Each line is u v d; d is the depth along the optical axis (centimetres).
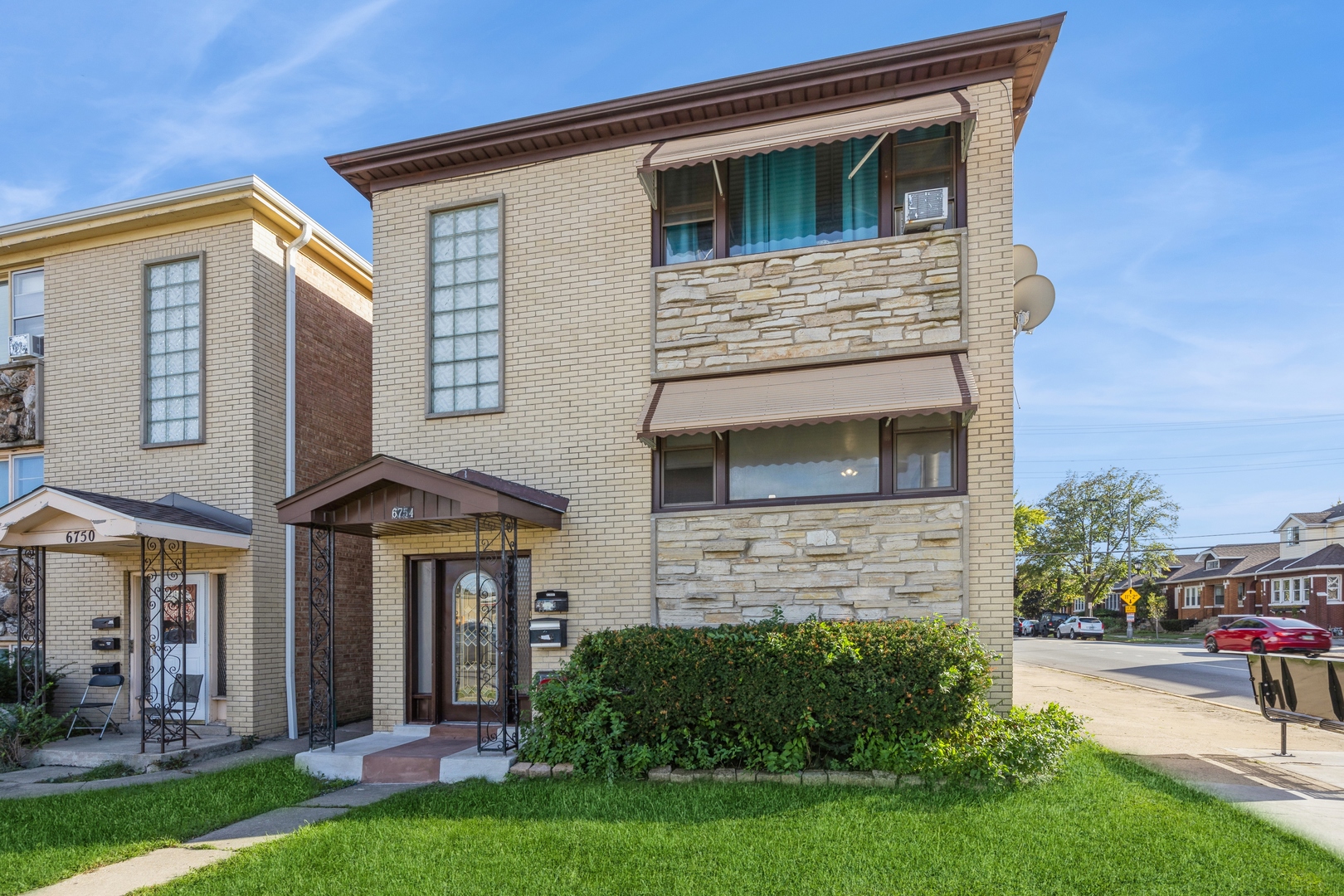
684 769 793
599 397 1005
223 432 1159
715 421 873
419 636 1054
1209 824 633
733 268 974
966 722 772
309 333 1295
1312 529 4934
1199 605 5925
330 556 938
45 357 1263
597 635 880
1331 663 849
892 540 887
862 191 969
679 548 951
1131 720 1196
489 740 927
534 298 1043
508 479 1028
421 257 1092
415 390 1077
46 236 1239
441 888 538
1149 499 5100
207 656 1156
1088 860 558
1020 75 918
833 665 775
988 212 906
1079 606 6438
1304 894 505
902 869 548
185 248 1207
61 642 1202
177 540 1032
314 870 577
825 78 934
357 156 1084
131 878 576
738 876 541
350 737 1099
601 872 557
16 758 1009
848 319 931
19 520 998
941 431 905
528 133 1034
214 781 866
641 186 1016
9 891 554
